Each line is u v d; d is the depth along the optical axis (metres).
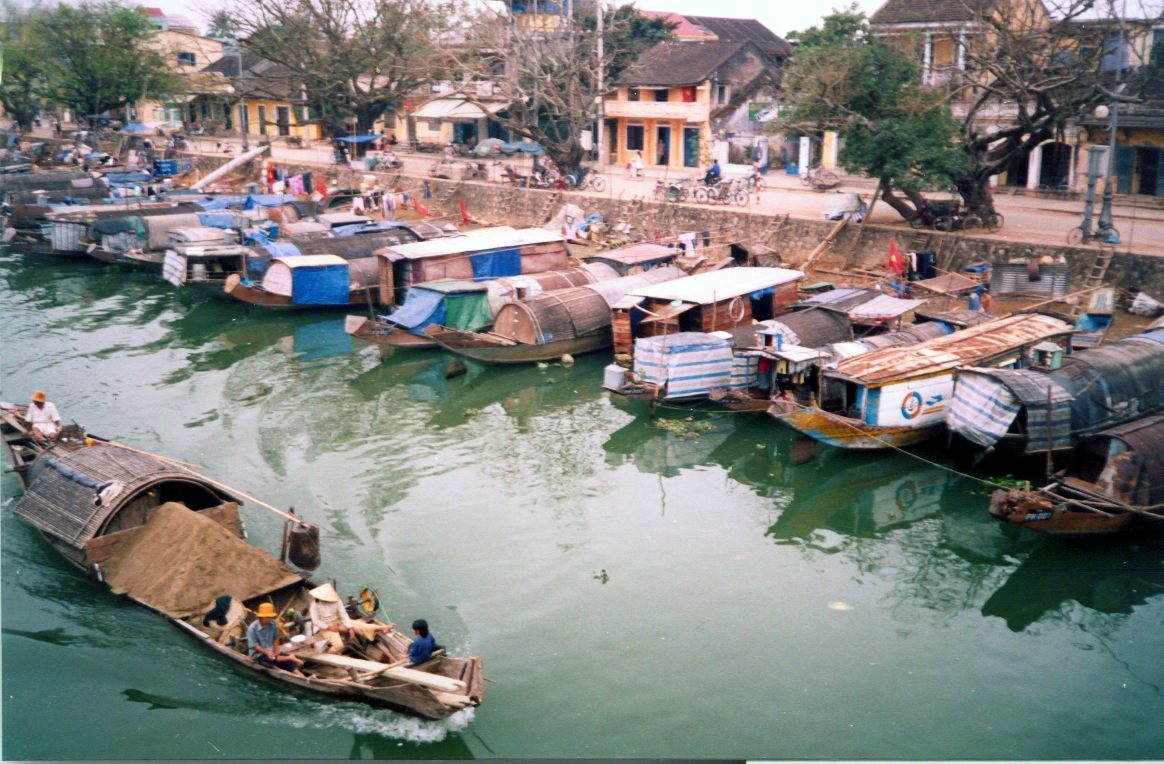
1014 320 27.41
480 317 33.50
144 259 42.59
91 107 74.00
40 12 69.81
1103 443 21.16
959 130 35.88
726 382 28.02
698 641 17.55
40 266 44.97
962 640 17.95
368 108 61.12
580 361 32.72
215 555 17.92
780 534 21.84
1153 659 17.47
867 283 35.66
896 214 40.75
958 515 22.81
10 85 72.44
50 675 16.02
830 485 24.23
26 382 29.86
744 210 41.97
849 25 42.59
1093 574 20.28
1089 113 36.47
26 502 19.70
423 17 57.62
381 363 32.69
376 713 15.35
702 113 52.03
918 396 24.52
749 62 52.78
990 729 15.45
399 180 55.09
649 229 44.09
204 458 24.53
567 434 27.09
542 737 15.05
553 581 19.34
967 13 36.41
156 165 63.81
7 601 17.88
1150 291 31.33
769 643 17.58
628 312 30.05
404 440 26.33
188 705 15.52
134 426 26.56
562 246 39.81
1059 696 16.34
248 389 30.03
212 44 87.31
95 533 18.45
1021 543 21.48
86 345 33.94
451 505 22.47
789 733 15.21
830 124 36.94
